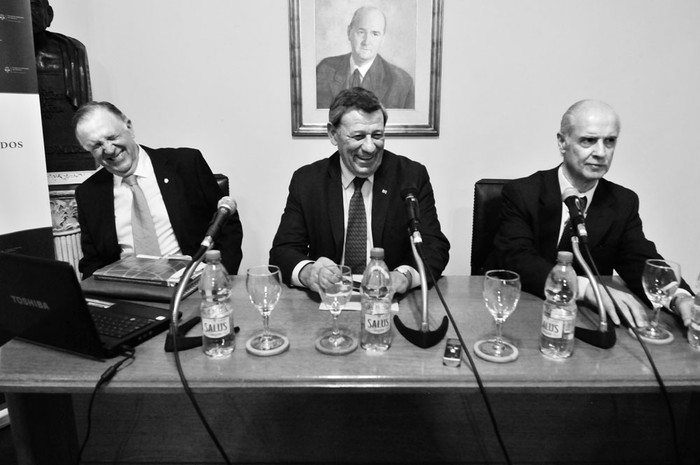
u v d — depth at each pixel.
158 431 1.20
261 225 2.60
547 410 1.19
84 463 1.23
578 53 2.35
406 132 2.42
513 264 1.44
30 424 1.05
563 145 1.56
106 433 1.21
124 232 1.92
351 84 2.39
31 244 1.99
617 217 1.54
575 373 0.91
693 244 2.55
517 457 1.21
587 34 2.33
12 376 0.93
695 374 0.91
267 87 2.43
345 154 1.53
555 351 0.98
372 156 1.51
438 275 1.43
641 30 2.32
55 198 2.16
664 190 2.49
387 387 0.90
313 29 2.34
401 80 2.38
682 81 2.37
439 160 2.49
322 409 1.18
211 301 1.04
